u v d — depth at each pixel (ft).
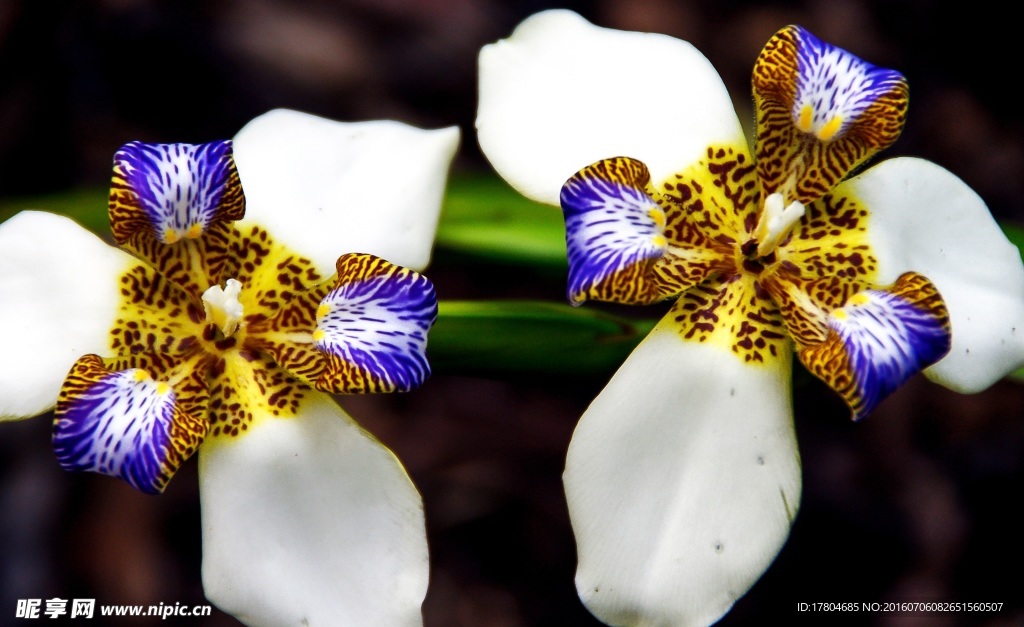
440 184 1.30
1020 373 1.39
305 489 1.27
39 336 1.27
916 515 1.81
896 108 1.29
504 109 1.29
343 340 1.25
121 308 1.28
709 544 1.26
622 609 1.26
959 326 1.29
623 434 1.27
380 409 1.81
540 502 1.78
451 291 1.86
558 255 1.41
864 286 1.30
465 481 1.78
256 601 1.26
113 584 1.69
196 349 1.29
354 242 1.29
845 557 1.79
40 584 1.69
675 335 1.28
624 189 1.25
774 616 1.77
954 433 1.88
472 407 1.83
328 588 1.26
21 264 1.27
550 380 1.35
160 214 1.27
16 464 1.72
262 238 1.30
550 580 1.75
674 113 1.30
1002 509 1.82
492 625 1.72
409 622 1.26
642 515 1.26
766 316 1.29
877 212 1.31
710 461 1.27
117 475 1.23
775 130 1.31
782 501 1.27
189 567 1.71
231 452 1.27
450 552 1.76
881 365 1.25
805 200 1.31
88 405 1.24
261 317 1.29
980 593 1.77
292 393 1.28
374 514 1.27
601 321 1.34
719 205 1.30
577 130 1.29
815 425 1.88
